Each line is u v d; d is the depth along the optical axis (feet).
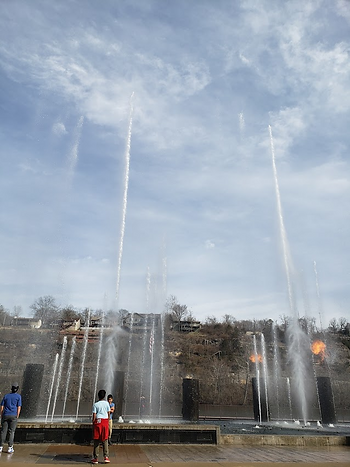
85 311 322.14
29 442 44.19
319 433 70.18
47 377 213.66
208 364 265.95
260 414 93.30
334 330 291.38
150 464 34.83
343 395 202.18
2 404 40.34
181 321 383.24
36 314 333.01
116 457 38.04
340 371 238.48
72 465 33.71
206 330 370.12
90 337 284.00
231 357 283.38
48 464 33.68
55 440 44.60
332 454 42.80
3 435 39.27
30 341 282.56
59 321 324.39
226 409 156.25
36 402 70.13
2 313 333.83
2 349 268.21
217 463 35.83
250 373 249.96
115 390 76.43
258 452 43.21
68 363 241.55
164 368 252.42
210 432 48.34
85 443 44.55
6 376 217.77
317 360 252.01
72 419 81.97
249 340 325.21
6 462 34.06
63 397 185.88
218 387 229.04
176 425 47.62
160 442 46.73
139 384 220.64
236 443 48.75
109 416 37.29
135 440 46.42
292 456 41.01
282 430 74.95
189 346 299.38
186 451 42.63
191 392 86.07
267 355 282.97
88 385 200.95
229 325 369.30
